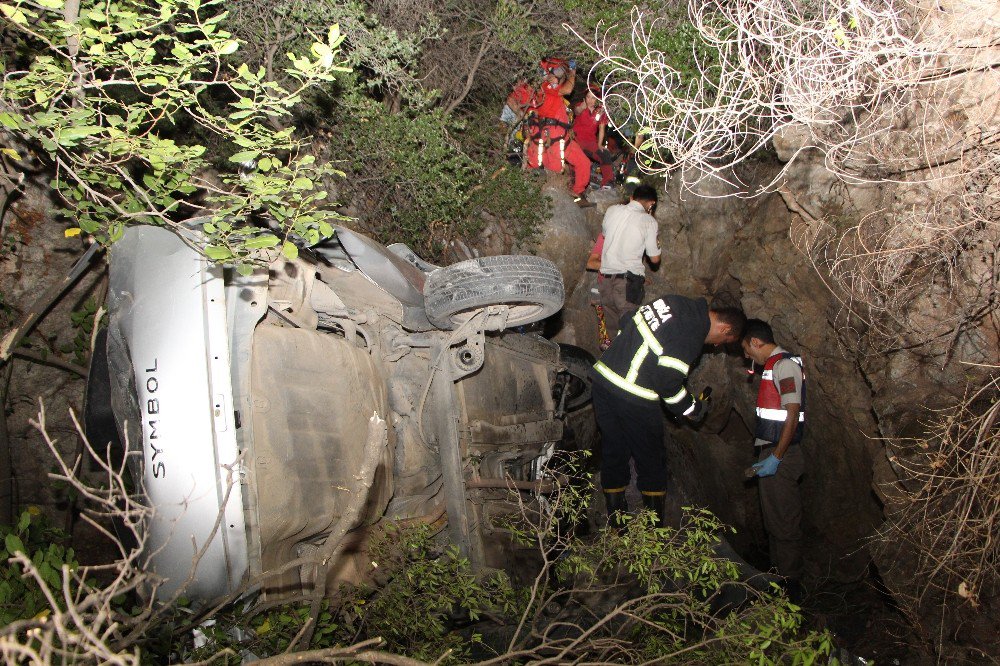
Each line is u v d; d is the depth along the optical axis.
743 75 4.93
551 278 4.20
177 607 2.83
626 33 6.53
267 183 3.29
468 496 4.25
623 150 8.18
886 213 5.33
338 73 5.59
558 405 5.53
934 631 4.48
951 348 4.89
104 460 3.44
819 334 6.52
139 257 3.37
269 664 2.13
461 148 6.93
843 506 6.91
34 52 4.07
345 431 3.55
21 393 4.36
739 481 7.80
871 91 5.00
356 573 3.71
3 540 3.10
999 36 4.30
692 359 4.82
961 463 4.30
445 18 6.60
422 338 4.25
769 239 6.83
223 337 3.19
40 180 4.50
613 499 5.11
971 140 4.49
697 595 4.31
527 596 3.75
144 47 3.40
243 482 3.09
